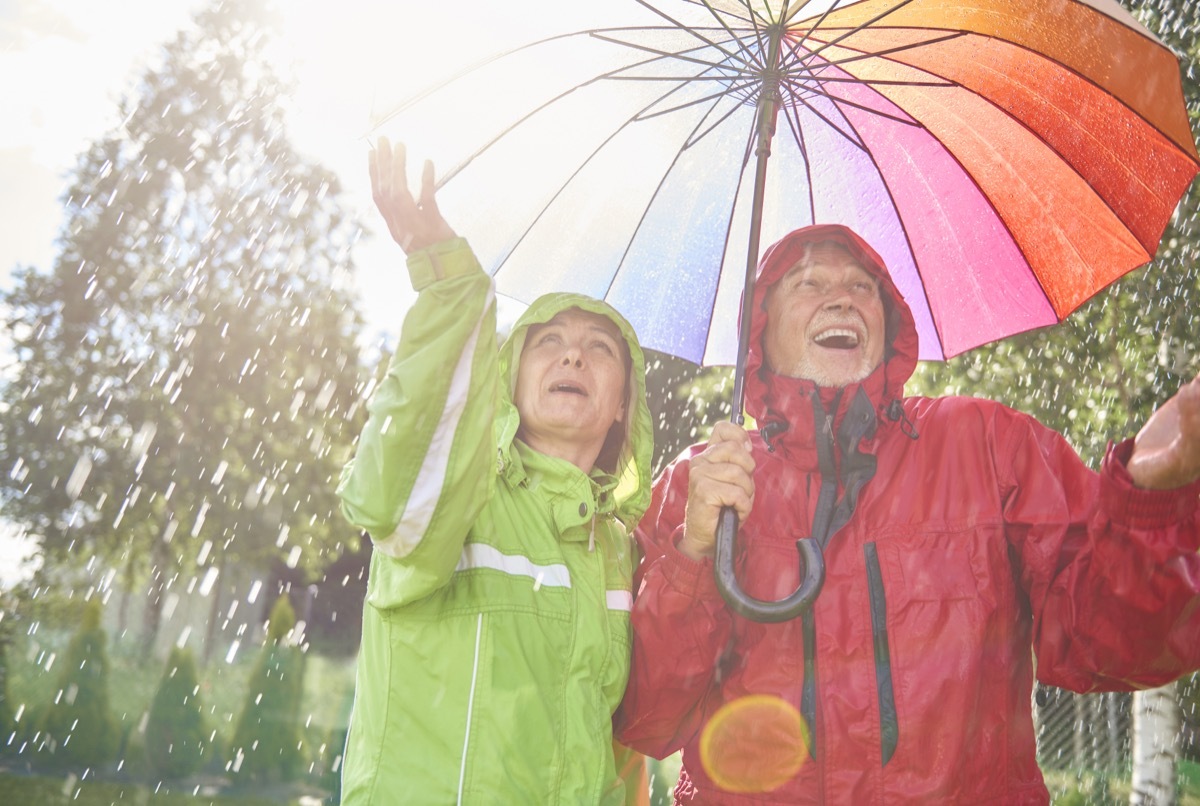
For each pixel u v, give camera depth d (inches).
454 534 80.7
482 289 81.0
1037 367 278.4
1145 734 298.5
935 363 287.6
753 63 108.1
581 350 96.8
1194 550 89.5
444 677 83.1
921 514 100.7
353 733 87.3
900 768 94.0
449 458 79.7
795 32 107.7
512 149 106.2
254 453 793.6
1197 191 253.6
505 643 84.1
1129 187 98.7
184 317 786.2
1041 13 93.6
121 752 532.7
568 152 108.7
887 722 94.5
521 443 94.1
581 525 91.3
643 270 114.9
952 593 96.8
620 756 107.5
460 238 81.4
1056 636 97.0
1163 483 86.2
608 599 95.6
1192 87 248.2
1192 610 90.7
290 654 577.0
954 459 102.5
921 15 100.7
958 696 94.0
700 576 94.0
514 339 97.4
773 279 110.4
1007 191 106.5
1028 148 104.1
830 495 103.0
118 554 786.8
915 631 96.1
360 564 1208.8
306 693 694.5
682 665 95.3
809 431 104.7
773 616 88.9
